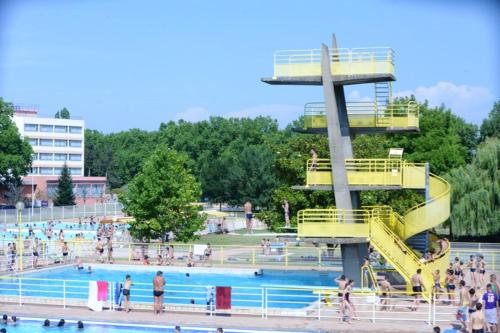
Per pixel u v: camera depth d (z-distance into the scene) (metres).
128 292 31.75
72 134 151.88
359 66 34.78
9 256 45.94
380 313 30.77
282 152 59.12
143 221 60.59
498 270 43.62
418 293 30.23
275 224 58.69
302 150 58.34
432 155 76.06
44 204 120.31
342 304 29.52
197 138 166.75
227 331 28.62
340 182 35.28
